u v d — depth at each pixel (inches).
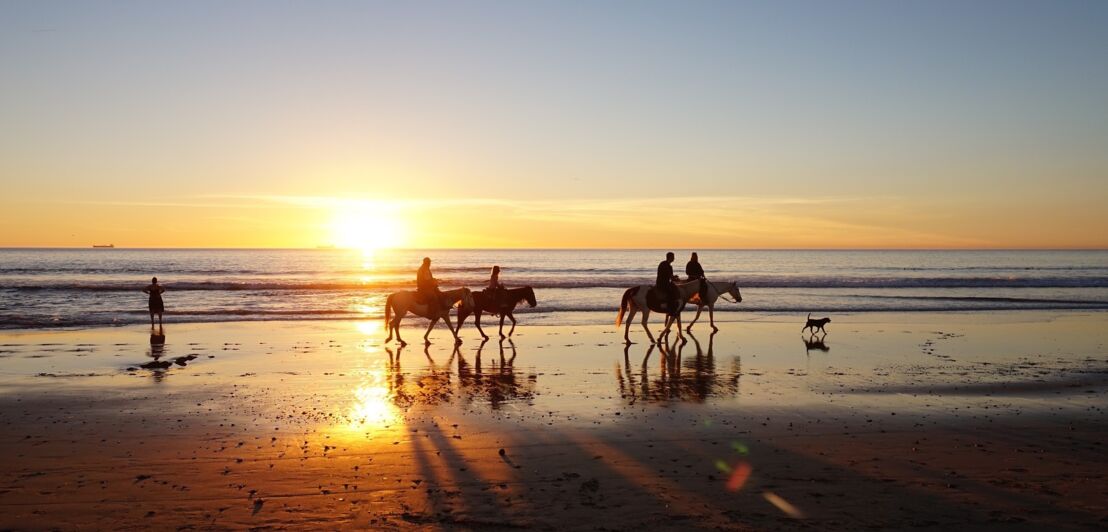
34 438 368.2
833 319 1002.1
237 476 307.6
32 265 2849.4
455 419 413.4
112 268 2625.5
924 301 1291.8
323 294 1409.9
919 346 730.2
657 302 734.5
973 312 1102.4
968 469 318.0
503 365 611.8
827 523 254.1
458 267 2893.7
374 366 605.0
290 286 1530.5
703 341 770.8
